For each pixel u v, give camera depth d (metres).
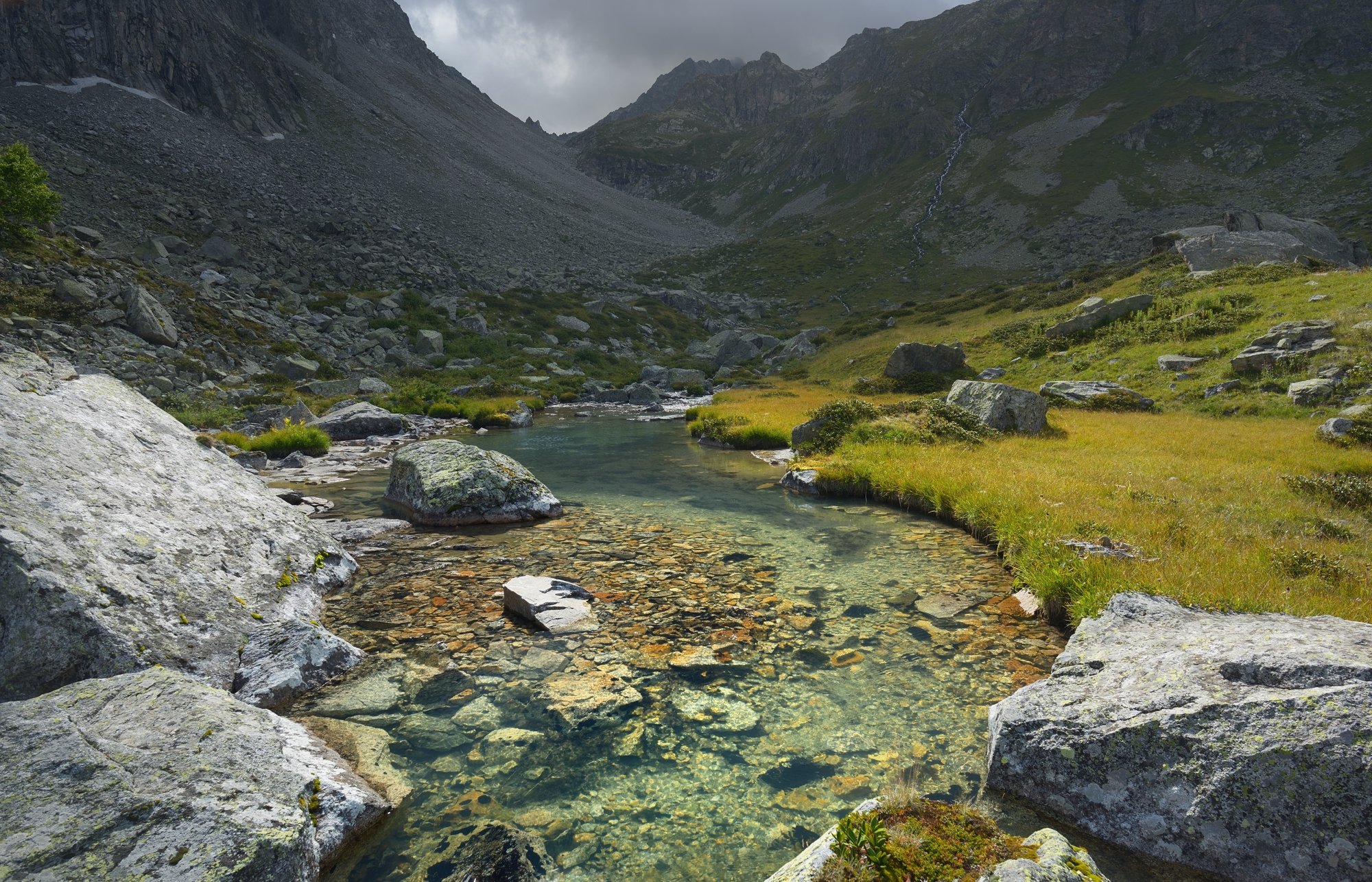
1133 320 42.56
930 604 9.67
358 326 60.62
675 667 7.70
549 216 159.25
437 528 14.33
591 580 10.84
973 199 184.25
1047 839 4.15
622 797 5.34
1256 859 4.36
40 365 9.96
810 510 16.05
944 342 53.88
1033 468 16.83
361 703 6.86
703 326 103.12
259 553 9.48
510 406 41.03
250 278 59.84
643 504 16.83
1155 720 5.02
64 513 7.18
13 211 42.25
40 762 4.09
